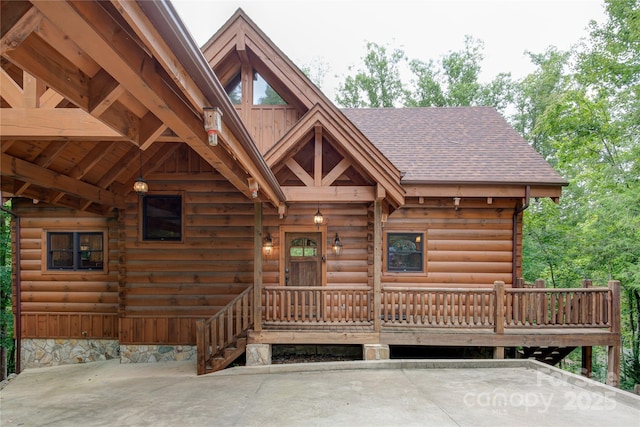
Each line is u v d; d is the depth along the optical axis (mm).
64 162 5559
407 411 4234
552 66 17906
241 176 4676
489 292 6477
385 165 5980
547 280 14219
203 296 7402
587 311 6484
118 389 5488
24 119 3525
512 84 20344
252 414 4207
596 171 10742
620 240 9812
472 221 8078
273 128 7277
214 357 6383
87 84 2457
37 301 7898
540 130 12133
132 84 2070
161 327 7352
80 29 1588
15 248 7906
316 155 6184
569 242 13000
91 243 8031
